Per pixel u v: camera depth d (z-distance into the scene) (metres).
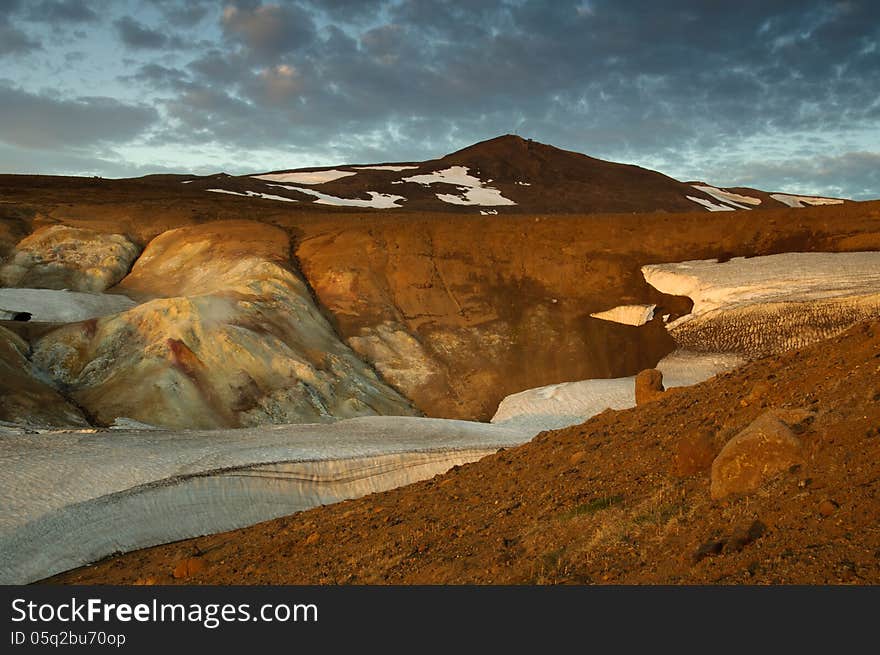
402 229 64.62
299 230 68.06
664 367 50.25
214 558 14.67
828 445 8.66
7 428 30.17
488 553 10.16
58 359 44.31
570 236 62.44
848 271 51.66
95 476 25.25
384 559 11.22
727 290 52.50
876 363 10.38
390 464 31.17
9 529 21.30
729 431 10.70
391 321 56.62
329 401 46.03
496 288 59.03
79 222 68.81
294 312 53.19
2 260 63.22
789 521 7.78
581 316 56.28
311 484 29.03
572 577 8.61
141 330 45.88
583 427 15.19
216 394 43.19
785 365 12.95
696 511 8.92
